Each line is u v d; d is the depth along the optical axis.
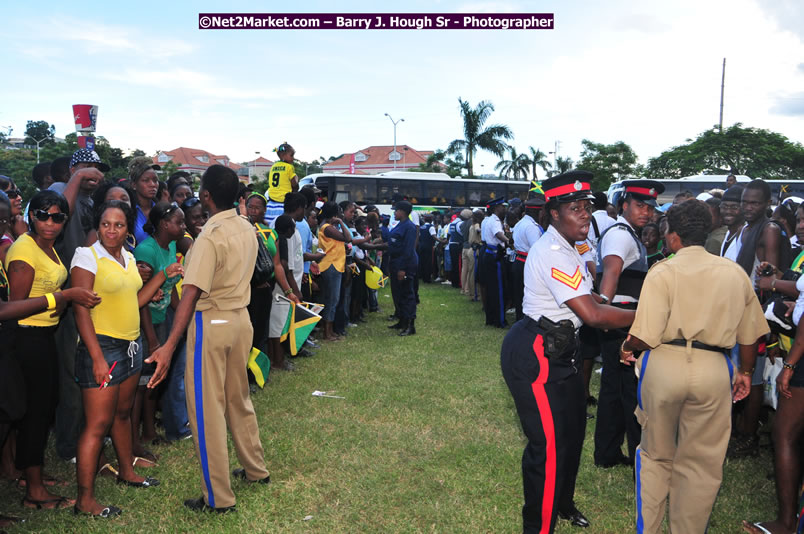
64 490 3.57
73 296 3.01
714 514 3.34
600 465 3.98
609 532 3.17
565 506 3.20
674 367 2.60
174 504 3.39
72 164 4.47
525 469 2.81
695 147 39.44
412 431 4.54
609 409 3.90
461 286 13.02
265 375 4.18
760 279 3.77
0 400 2.94
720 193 6.12
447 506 3.39
